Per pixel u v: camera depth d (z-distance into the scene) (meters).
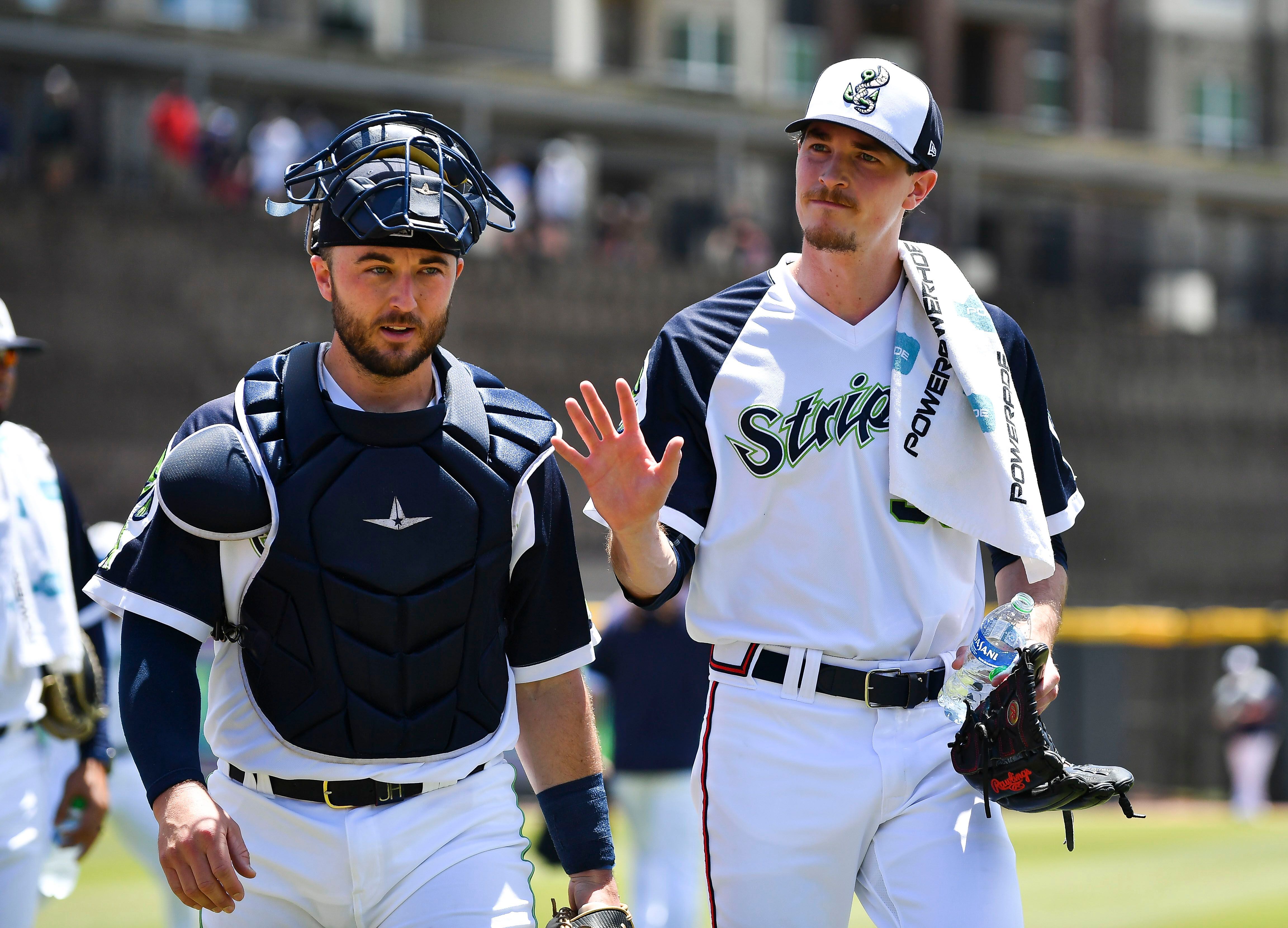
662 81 100.38
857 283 12.24
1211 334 87.94
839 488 12.09
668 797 22.53
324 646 10.34
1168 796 56.81
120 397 65.06
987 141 93.75
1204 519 86.56
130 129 69.75
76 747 16.31
